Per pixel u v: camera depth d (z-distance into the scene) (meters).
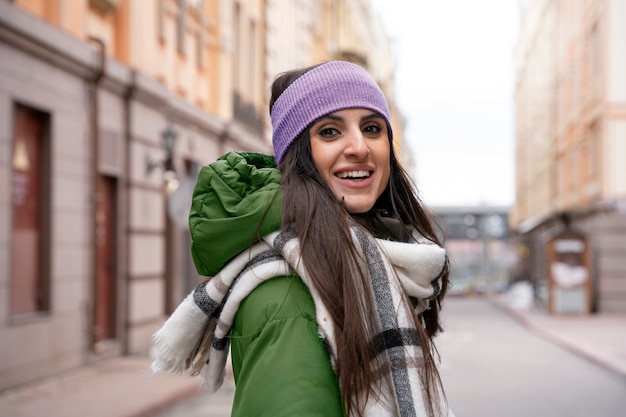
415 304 1.60
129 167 13.71
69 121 11.58
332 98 1.60
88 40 12.39
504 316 31.28
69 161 11.59
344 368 1.34
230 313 1.47
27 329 10.23
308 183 1.53
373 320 1.42
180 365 1.65
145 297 14.35
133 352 13.72
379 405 1.38
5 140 9.80
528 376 12.79
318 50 35.16
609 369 13.72
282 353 1.32
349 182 1.61
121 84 13.20
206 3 19.12
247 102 23.08
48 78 10.95
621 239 28.50
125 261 13.70
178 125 16.42
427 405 1.39
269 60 25.83
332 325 1.36
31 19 10.20
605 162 26.14
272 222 1.47
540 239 42.72
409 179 1.85
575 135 32.78
